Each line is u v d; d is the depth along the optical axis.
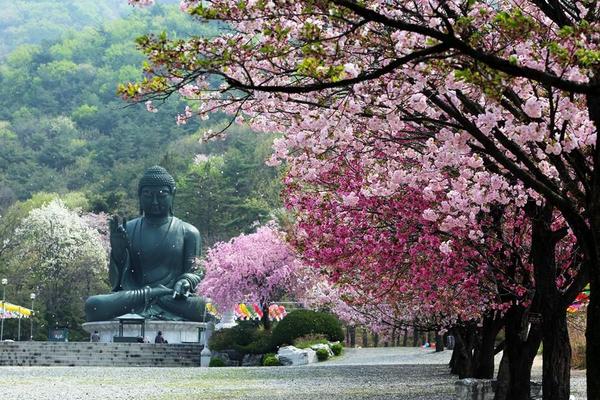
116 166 144.75
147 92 10.88
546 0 13.11
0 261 93.06
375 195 16.83
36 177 147.38
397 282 20.50
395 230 18.55
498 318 22.73
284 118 15.46
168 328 65.62
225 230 104.88
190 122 160.50
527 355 17.61
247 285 58.06
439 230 17.33
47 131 171.50
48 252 93.69
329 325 56.09
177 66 10.66
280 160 15.77
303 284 56.34
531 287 17.44
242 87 10.49
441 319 29.38
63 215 95.50
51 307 92.62
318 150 15.24
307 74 10.61
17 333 81.81
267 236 58.88
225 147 140.50
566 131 12.86
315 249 19.83
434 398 24.19
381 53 12.23
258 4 10.68
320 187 20.06
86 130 172.50
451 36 9.84
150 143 155.50
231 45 10.68
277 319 64.06
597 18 11.87
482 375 22.97
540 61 11.21
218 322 73.31
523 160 12.26
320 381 33.06
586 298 26.00
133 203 117.44
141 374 41.03
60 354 57.56
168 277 68.31
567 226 15.02
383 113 13.41
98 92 193.50
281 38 11.13
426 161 14.92
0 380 35.75
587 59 9.25
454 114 12.31
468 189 15.78
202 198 105.75
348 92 13.16
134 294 66.31
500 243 18.05
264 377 36.56
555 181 14.71
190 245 69.31
